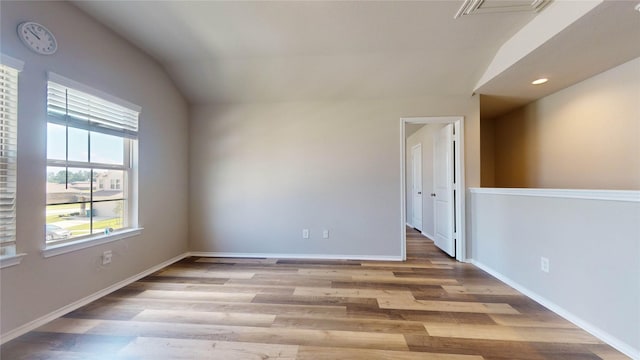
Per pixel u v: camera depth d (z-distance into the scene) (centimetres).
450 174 358
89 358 153
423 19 232
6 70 172
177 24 239
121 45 258
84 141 228
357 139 355
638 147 242
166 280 276
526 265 240
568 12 193
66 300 205
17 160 176
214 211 371
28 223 182
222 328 185
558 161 327
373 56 296
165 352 159
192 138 373
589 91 286
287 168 363
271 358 154
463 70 306
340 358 154
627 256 157
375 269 311
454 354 157
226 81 337
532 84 305
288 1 210
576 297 189
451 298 232
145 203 291
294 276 288
